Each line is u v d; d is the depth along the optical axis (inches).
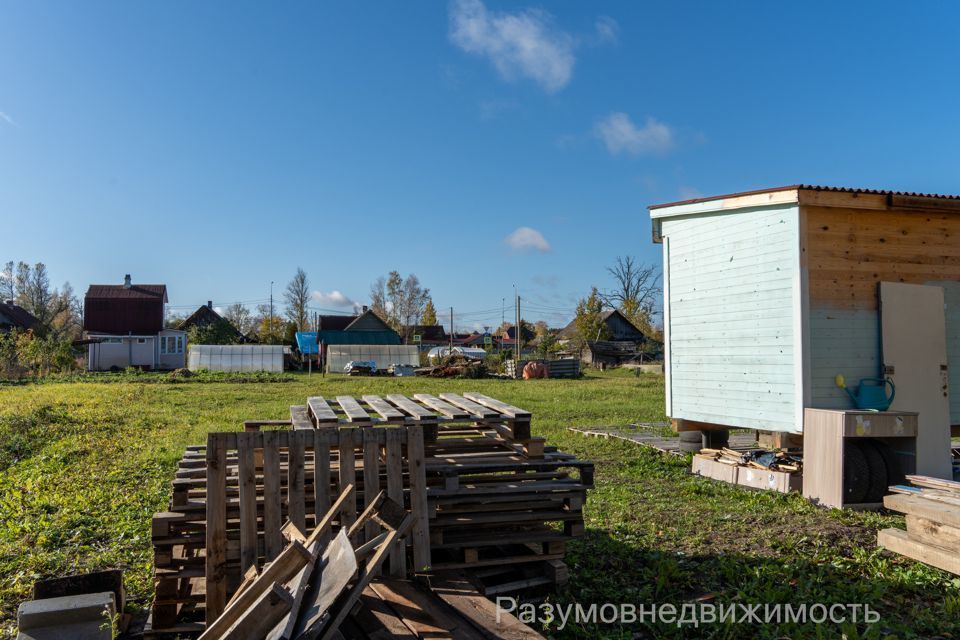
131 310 1786.4
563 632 188.7
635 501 340.2
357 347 1881.2
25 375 1378.0
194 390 1058.7
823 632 181.9
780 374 381.1
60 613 178.9
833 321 377.1
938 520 234.8
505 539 213.9
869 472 327.3
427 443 217.0
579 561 245.6
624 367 1973.4
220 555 186.7
